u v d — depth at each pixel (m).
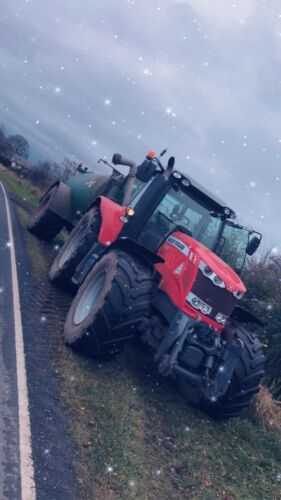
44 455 4.16
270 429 7.04
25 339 6.07
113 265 6.10
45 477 3.93
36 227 12.15
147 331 6.14
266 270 10.17
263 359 6.44
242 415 7.04
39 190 27.22
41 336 6.34
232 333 6.43
